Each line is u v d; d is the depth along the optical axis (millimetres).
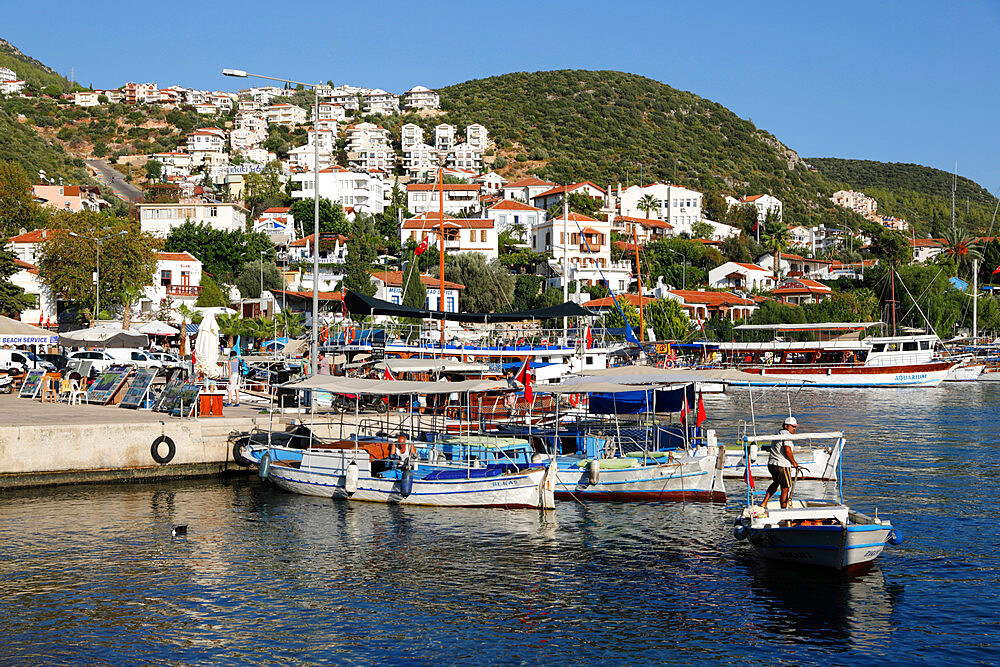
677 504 32094
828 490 28484
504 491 31125
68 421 35906
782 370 91625
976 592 22141
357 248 131125
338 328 64438
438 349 57094
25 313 89812
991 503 31734
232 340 90062
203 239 125062
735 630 19859
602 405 38156
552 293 123500
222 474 36781
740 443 38688
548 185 193625
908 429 53250
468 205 187375
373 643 19156
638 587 22750
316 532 28078
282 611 21000
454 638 19438
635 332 99812
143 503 31734
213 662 18141
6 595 21906
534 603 21594
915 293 130000
